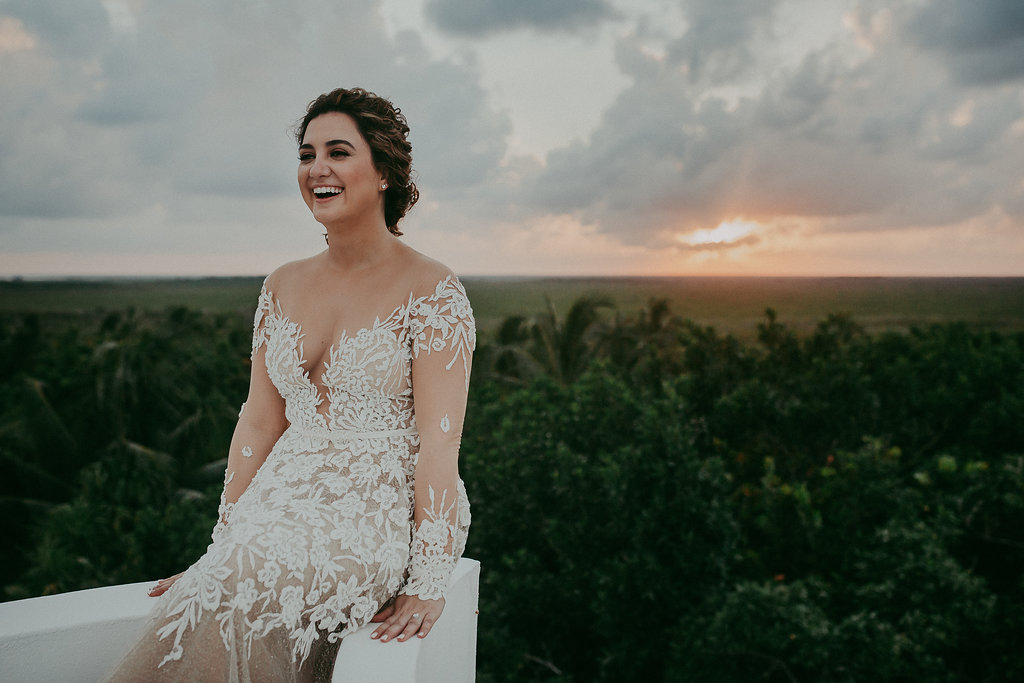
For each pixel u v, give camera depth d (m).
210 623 1.39
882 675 5.37
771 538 8.21
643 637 7.14
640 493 7.35
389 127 1.81
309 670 1.58
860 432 9.38
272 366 1.85
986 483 7.29
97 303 59.06
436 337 1.75
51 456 16.12
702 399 11.05
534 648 8.07
